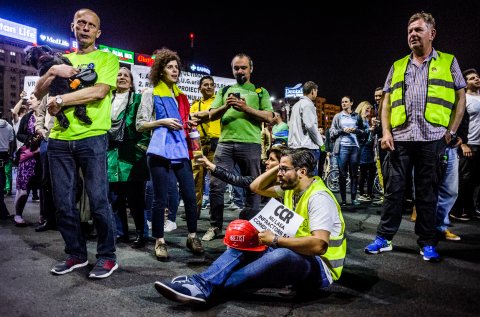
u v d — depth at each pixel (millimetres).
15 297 2727
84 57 3242
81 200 4348
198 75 7031
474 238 4594
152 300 2699
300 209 2727
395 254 3889
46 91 3135
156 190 3682
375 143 7445
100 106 3199
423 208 3725
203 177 5777
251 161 4500
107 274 3154
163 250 3672
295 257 2529
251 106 4547
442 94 3666
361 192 8227
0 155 6172
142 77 6168
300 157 2703
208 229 4668
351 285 3004
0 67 103125
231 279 2551
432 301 2701
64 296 2754
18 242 4328
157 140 3650
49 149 3199
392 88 3928
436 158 3674
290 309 2555
